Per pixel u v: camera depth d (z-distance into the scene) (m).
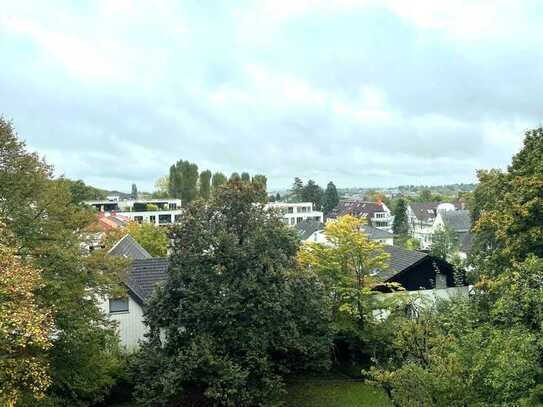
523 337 10.52
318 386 22.31
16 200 15.44
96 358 16.47
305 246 23.44
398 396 11.66
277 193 189.12
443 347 12.30
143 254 35.72
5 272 10.72
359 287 22.77
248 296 17.56
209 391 16.31
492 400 10.63
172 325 17.89
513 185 19.75
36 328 10.49
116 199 113.56
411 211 117.25
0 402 11.29
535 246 18.16
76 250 15.70
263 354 17.77
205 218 18.58
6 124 15.82
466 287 30.16
